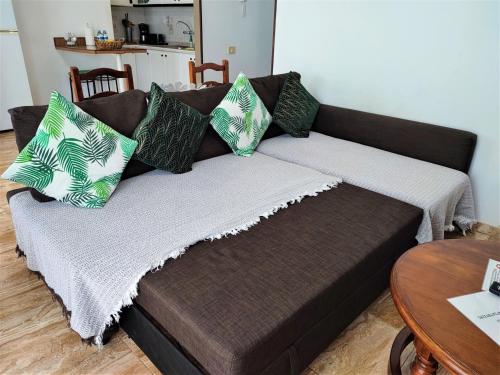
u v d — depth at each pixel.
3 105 4.00
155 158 1.88
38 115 1.62
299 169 2.13
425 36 2.36
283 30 3.16
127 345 1.49
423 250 1.33
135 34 6.11
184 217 1.55
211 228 1.46
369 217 1.67
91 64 4.98
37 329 1.54
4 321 1.57
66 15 4.54
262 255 1.35
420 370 1.21
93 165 1.63
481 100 2.24
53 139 1.53
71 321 1.36
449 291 1.12
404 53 2.48
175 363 1.21
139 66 5.66
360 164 2.25
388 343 1.54
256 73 4.72
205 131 2.18
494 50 2.12
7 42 3.85
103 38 4.65
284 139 2.71
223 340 0.99
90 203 1.59
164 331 1.24
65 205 1.61
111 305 1.21
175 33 5.75
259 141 2.51
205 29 4.01
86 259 1.28
